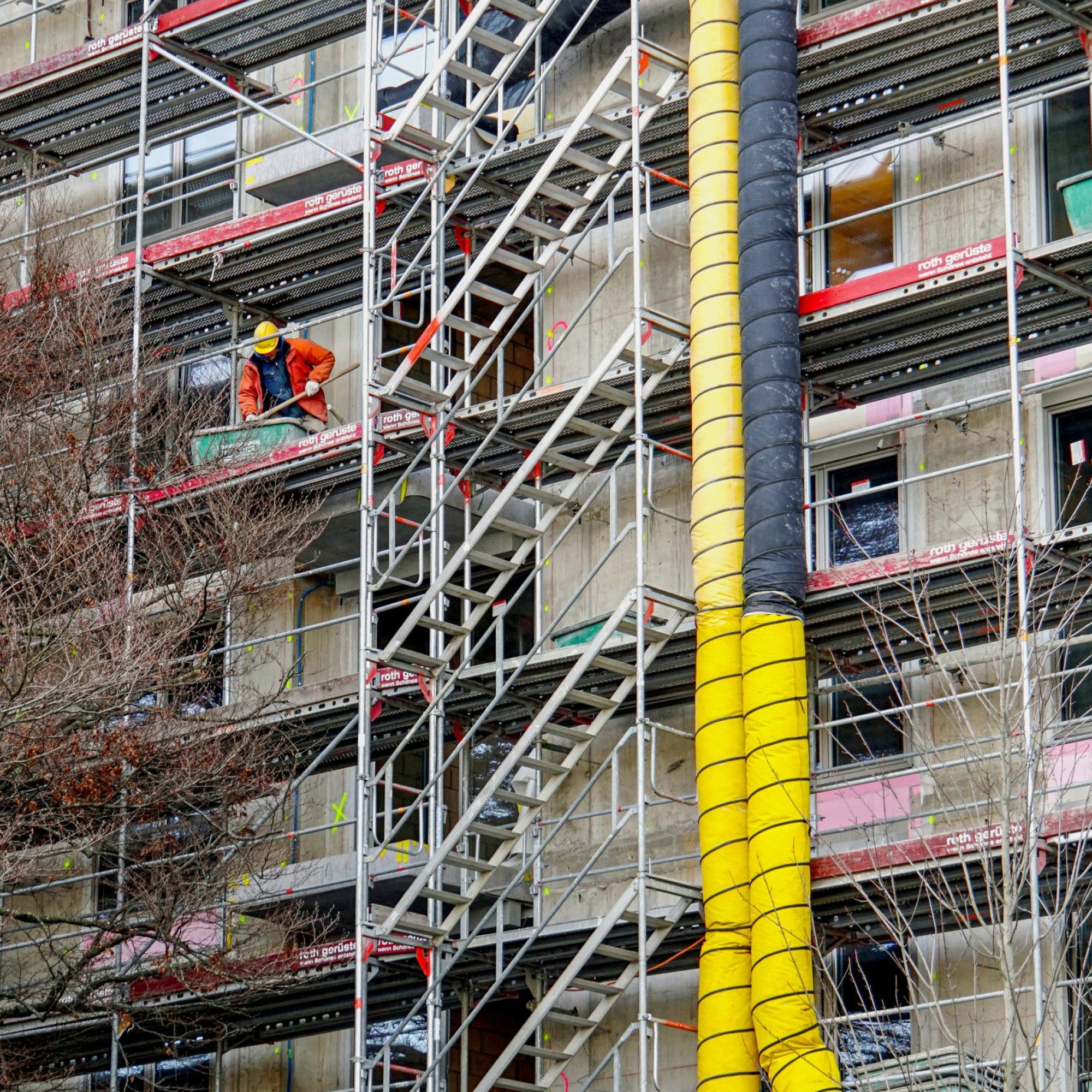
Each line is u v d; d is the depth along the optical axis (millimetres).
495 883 67750
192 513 72000
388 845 65875
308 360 74562
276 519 70000
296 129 71812
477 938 64062
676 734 62344
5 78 81375
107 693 65312
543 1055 60344
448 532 73125
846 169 66438
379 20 69688
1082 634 58594
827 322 60500
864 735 61688
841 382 63500
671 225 70312
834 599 59125
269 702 67625
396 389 66062
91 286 75062
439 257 68875
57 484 70562
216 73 79250
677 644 63625
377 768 73250
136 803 66188
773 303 60156
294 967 66000
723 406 60844
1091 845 52656
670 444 68562
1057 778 56781
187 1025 70000
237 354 78625
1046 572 57031
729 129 62719
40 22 88562
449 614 74188
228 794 66750
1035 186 62781
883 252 65312
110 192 84750
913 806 59438
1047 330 60594
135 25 78438
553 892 67125
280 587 74250
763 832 56375
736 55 63375
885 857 55938
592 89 72125
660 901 64188
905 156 65312
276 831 68000
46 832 70312
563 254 72125
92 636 66188
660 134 67312
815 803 59844
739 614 59250
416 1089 61000
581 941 64188
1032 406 61375
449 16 75438
